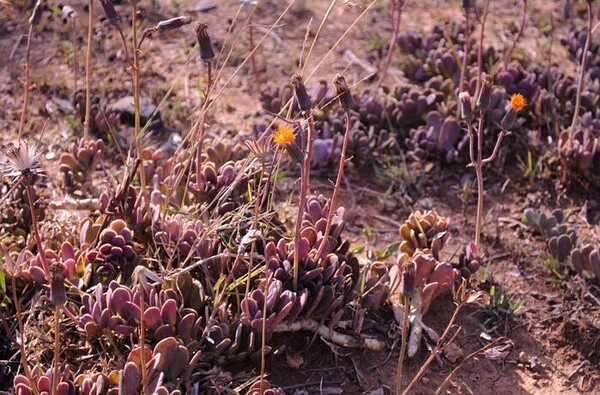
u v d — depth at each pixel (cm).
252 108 108
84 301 77
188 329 75
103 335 78
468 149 101
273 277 79
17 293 81
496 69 111
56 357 67
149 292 77
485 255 92
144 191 83
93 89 108
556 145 103
